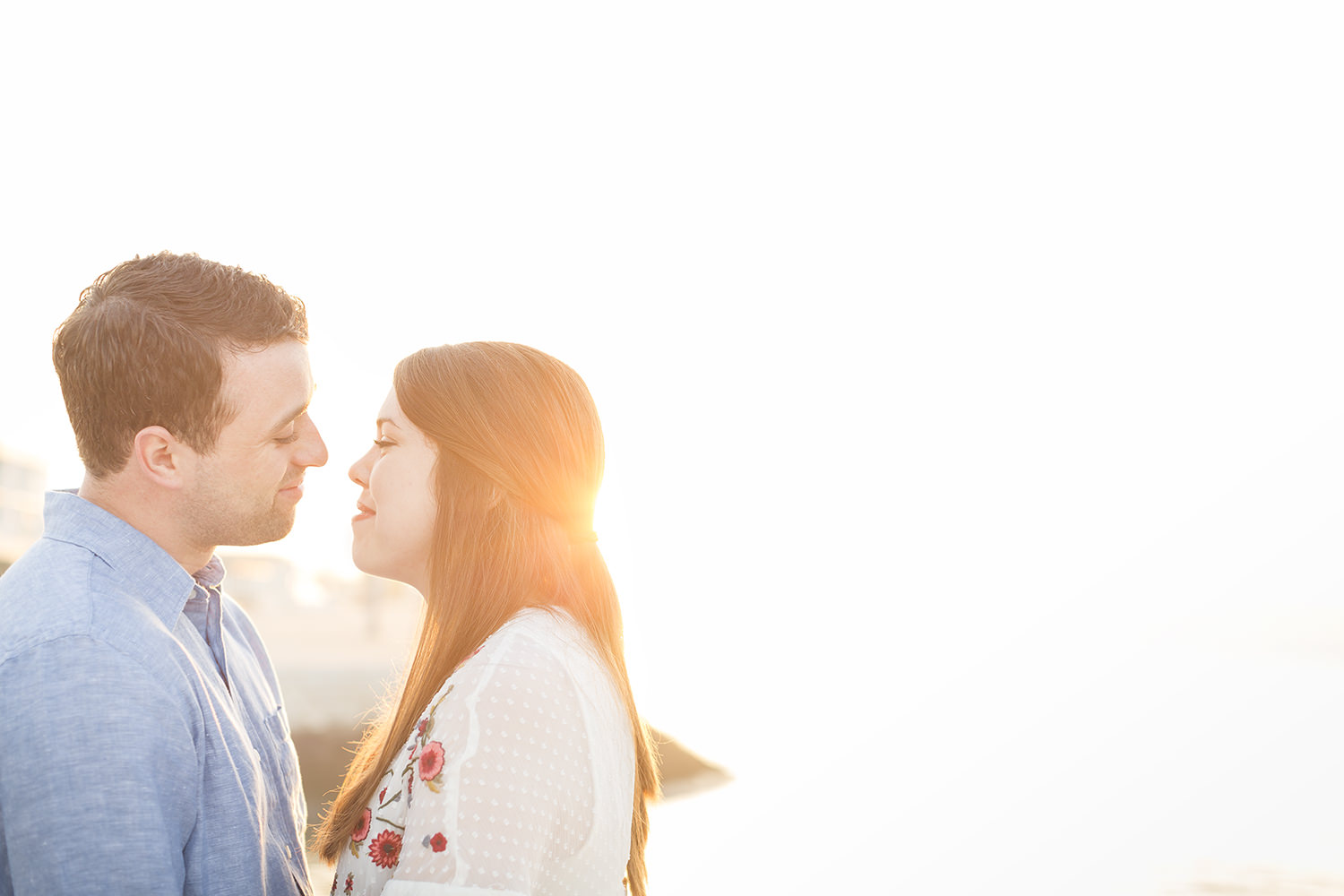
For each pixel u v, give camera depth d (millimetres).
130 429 1690
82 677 1504
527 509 1790
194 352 1683
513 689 1556
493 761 1507
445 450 1805
